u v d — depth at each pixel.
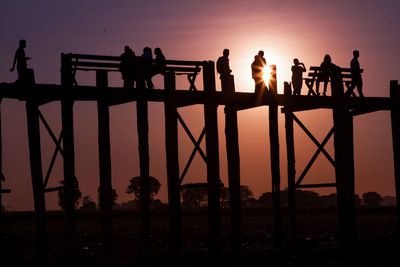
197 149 22.06
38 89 19.34
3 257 26.02
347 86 25.22
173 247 22.00
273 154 22.69
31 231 37.31
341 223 24.61
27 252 28.17
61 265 20.08
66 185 20.17
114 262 21.09
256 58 22.92
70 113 20.09
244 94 22.61
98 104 22.16
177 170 21.81
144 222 21.89
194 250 27.05
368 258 23.20
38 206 21.02
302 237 34.50
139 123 21.25
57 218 52.97
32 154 20.95
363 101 25.00
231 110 22.84
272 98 22.91
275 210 22.42
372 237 29.12
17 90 19.08
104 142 22.09
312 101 24.02
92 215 57.22
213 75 22.06
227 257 22.62
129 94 20.81
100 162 22.11
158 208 74.25
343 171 24.53
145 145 21.39
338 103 24.50
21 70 19.59
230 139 22.83
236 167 22.81
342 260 22.77
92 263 20.75
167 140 21.67
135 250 28.39
